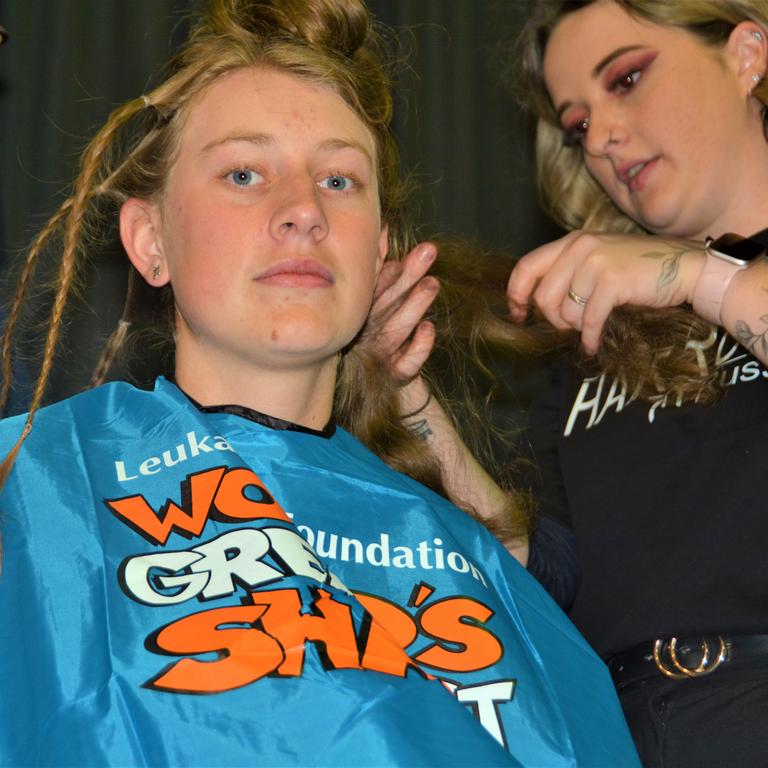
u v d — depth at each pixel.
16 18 2.26
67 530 1.12
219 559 1.12
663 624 1.38
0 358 1.62
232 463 1.21
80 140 2.21
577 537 1.50
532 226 2.46
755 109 1.62
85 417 1.25
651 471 1.48
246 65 1.35
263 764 0.99
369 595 1.21
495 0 2.49
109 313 1.95
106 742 1.00
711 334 1.54
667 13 1.61
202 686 1.03
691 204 1.59
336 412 1.54
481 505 1.54
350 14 1.44
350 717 1.02
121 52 2.27
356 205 1.32
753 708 1.30
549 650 1.28
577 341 1.63
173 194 1.31
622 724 1.26
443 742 1.02
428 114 2.47
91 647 1.05
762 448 1.42
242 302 1.24
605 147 1.64
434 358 1.88
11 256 2.10
